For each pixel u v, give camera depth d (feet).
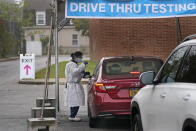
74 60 45.44
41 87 89.04
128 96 37.29
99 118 38.14
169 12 43.80
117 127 41.81
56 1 50.01
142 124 26.76
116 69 39.04
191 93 18.80
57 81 53.42
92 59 166.91
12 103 62.59
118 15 43.98
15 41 244.83
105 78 38.11
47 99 47.60
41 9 283.38
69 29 281.74
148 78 24.41
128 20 111.14
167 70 23.21
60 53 280.31
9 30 246.27
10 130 40.65
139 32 110.73
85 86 88.07
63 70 126.82
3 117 49.03
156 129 23.63
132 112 29.91
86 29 259.60
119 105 37.11
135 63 39.45
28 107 58.08
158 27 109.60
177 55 22.44
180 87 20.29
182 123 19.27
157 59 39.91
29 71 101.96
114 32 111.86
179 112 19.69
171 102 20.94
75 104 45.09
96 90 38.01
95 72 42.34
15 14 240.32
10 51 242.78
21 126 42.86
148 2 43.98
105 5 43.96
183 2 43.57
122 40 111.65
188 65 20.59
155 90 24.07
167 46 109.50
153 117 24.12
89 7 43.86
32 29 281.13
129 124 43.50
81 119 47.21
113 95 37.47
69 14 43.70
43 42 272.72
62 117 49.03
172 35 108.99
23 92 79.05
